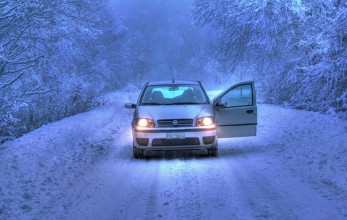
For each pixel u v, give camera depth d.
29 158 7.93
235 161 8.77
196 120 8.98
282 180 6.98
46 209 5.74
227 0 19.80
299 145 9.79
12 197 6.00
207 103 9.81
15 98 12.87
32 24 14.25
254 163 8.47
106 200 6.11
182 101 9.95
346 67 15.03
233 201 5.88
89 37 19.95
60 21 16.16
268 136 11.63
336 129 10.42
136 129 9.03
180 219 5.18
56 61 18.69
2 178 6.62
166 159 9.24
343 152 8.15
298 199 5.85
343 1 15.99
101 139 12.02
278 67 19.44
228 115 9.69
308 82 16.28
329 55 15.51
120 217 5.33
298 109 16.36
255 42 19.03
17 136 11.20
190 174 7.68
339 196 5.90
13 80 13.81
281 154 9.21
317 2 17.06
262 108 17.38
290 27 18.84
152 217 5.29
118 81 51.22
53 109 15.70
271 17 17.81
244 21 18.50
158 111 9.22
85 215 5.45
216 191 6.44
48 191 6.58
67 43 18.20
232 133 9.72
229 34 20.80
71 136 10.77
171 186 6.83
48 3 14.26
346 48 15.05
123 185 6.95
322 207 5.45
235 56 21.91
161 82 10.72
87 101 18.14
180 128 8.88
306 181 6.82
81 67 30.84
